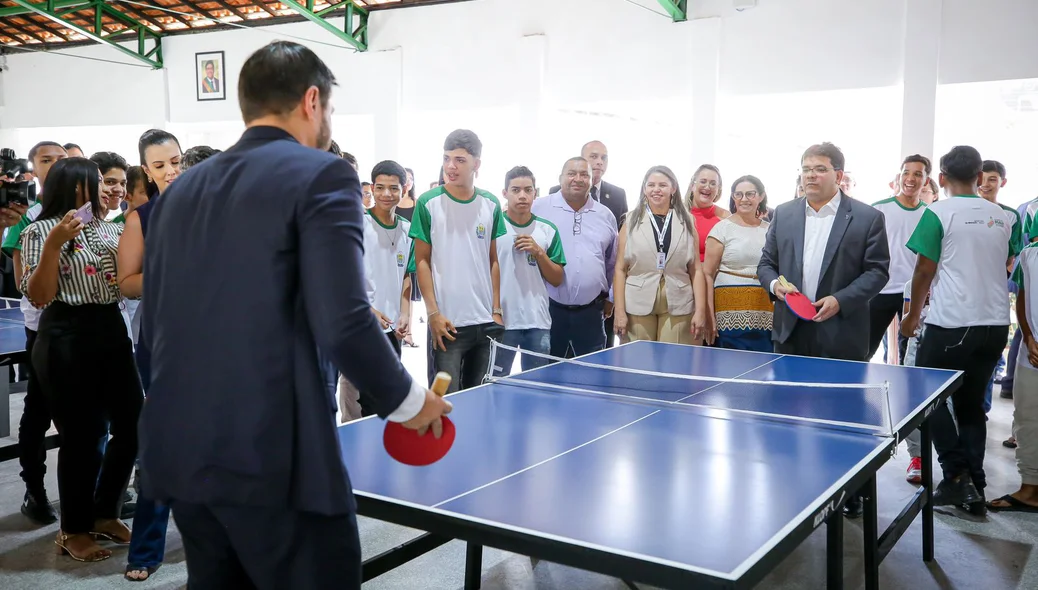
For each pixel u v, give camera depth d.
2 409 4.33
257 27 12.11
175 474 1.33
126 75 13.24
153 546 2.92
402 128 11.34
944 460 3.62
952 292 3.59
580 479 1.84
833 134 10.35
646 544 1.46
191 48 12.70
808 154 3.52
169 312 1.37
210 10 12.06
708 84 9.20
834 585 1.91
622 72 9.78
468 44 10.75
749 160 11.18
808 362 3.40
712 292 4.40
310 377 1.33
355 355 1.28
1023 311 3.62
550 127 10.48
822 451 2.07
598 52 9.91
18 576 2.90
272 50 1.46
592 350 4.39
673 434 2.24
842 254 3.51
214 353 1.31
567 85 10.14
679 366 3.30
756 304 4.19
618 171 11.74
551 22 10.16
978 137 8.90
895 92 8.67
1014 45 7.86
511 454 2.04
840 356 3.54
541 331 4.04
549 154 10.50
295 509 1.33
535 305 4.02
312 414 1.33
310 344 1.35
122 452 3.13
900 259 4.86
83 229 2.92
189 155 2.86
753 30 9.02
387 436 1.54
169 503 1.39
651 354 3.59
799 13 8.77
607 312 4.66
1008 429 4.99
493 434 2.24
